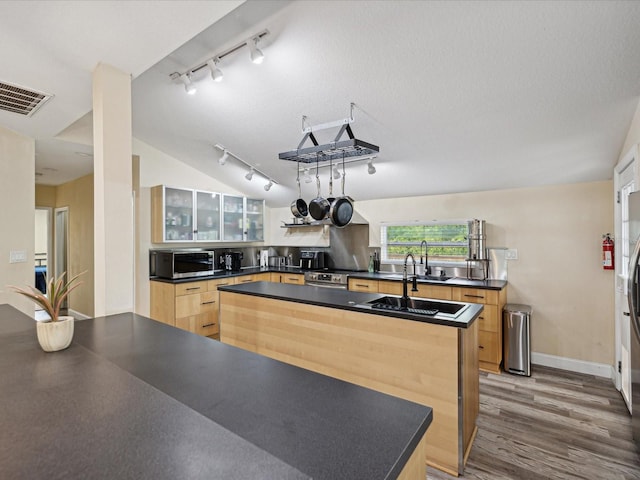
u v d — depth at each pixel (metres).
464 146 3.28
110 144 2.05
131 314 2.12
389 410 1.03
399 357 2.29
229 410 1.01
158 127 4.02
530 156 3.28
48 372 1.26
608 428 2.53
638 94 2.33
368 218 5.11
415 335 2.23
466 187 4.17
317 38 2.35
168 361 1.41
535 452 2.25
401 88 2.64
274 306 2.97
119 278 2.11
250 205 5.67
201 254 4.72
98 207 2.08
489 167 3.60
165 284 4.37
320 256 5.52
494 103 2.63
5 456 0.74
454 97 2.64
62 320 1.54
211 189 5.27
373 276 4.50
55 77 2.18
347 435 0.89
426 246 4.41
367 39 2.28
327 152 2.74
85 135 3.79
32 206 3.52
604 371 3.49
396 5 2.02
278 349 2.94
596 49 2.04
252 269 5.68
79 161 4.57
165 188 4.51
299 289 3.30
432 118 2.93
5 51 1.87
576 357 3.64
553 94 2.44
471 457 2.20
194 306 4.45
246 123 3.59
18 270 3.41
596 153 3.06
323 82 2.75
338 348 2.57
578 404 2.89
